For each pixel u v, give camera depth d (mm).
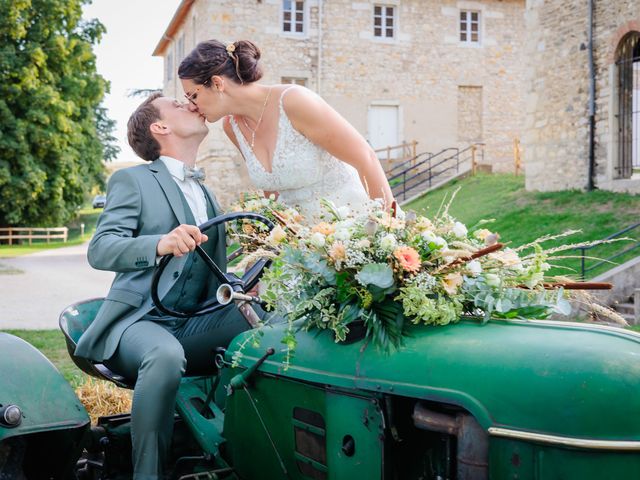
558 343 1807
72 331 3064
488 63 25078
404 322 2105
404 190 20750
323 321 2223
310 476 2303
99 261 2646
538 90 16406
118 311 2812
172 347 2617
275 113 3281
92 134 35438
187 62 3199
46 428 2420
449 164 24750
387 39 24141
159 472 2586
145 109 3031
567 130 15695
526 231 13016
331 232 2219
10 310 11102
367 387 1992
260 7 22719
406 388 1899
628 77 14664
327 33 23562
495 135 25250
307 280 2250
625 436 1628
